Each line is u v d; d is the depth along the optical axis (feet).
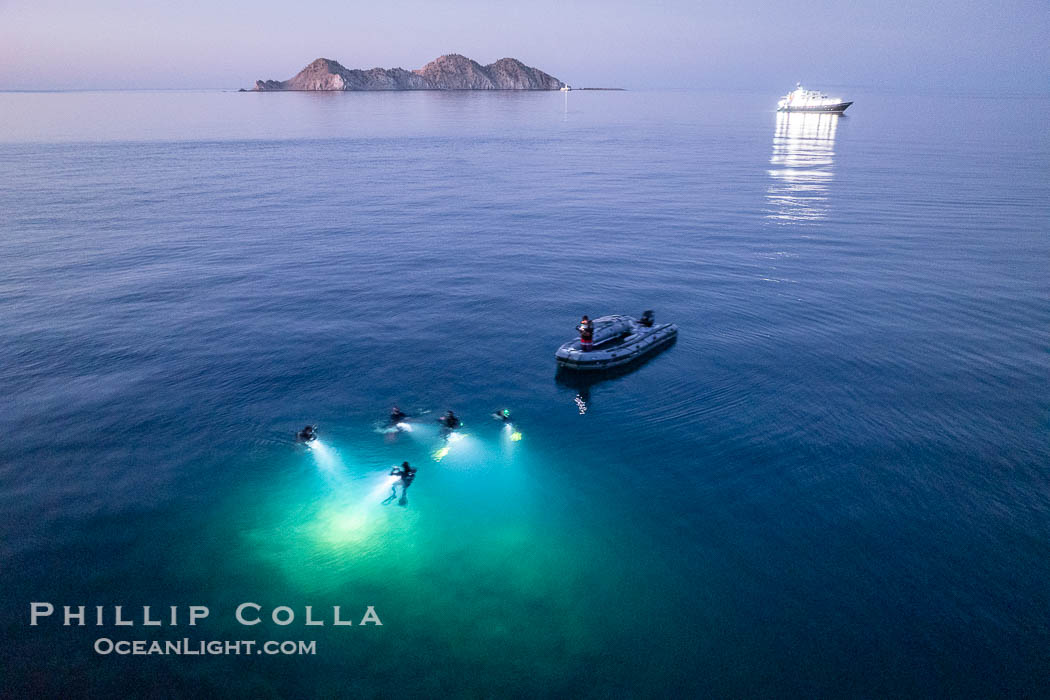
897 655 66.13
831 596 73.67
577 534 83.82
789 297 175.22
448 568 77.41
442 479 95.25
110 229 247.50
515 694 61.67
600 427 111.14
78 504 89.15
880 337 147.33
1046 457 99.86
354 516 86.94
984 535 83.25
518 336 150.61
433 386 125.49
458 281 190.70
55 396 118.93
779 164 442.91
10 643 67.36
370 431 108.68
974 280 185.47
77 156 474.08
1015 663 65.16
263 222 265.75
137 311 161.99
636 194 334.44
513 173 412.57
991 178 364.79
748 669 64.44
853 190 336.08
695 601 72.90
